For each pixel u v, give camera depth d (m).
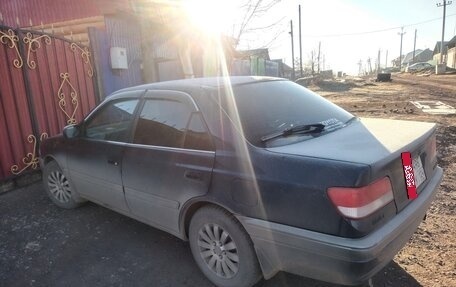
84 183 4.20
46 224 4.29
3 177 5.52
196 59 12.27
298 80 34.25
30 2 10.13
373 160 2.27
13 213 4.66
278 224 2.42
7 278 3.24
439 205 4.27
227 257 2.82
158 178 3.19
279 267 2.53
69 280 3.17
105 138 3.88
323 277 2.36
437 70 41.53
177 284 3.04
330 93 22.70
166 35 10.73
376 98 17.56
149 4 9.12
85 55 7.13
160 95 3.34
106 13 8.73
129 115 3.62
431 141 3.05
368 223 2.18
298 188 2.33
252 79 3.41
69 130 4.21
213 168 2.76
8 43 5.52
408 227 2.47
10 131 5.59
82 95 7.02
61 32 9.71
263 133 2.73
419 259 3.19
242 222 2.60
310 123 2.99
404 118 10.32
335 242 2.19
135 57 9.43
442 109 11.97
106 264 3.38
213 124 2.86
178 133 3.11
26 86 5.80
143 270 3.26
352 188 2.16
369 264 2.17
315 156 2.39
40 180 5.97
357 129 3.02
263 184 2.47
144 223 3.83
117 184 3.67
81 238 3.91
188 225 3.16
